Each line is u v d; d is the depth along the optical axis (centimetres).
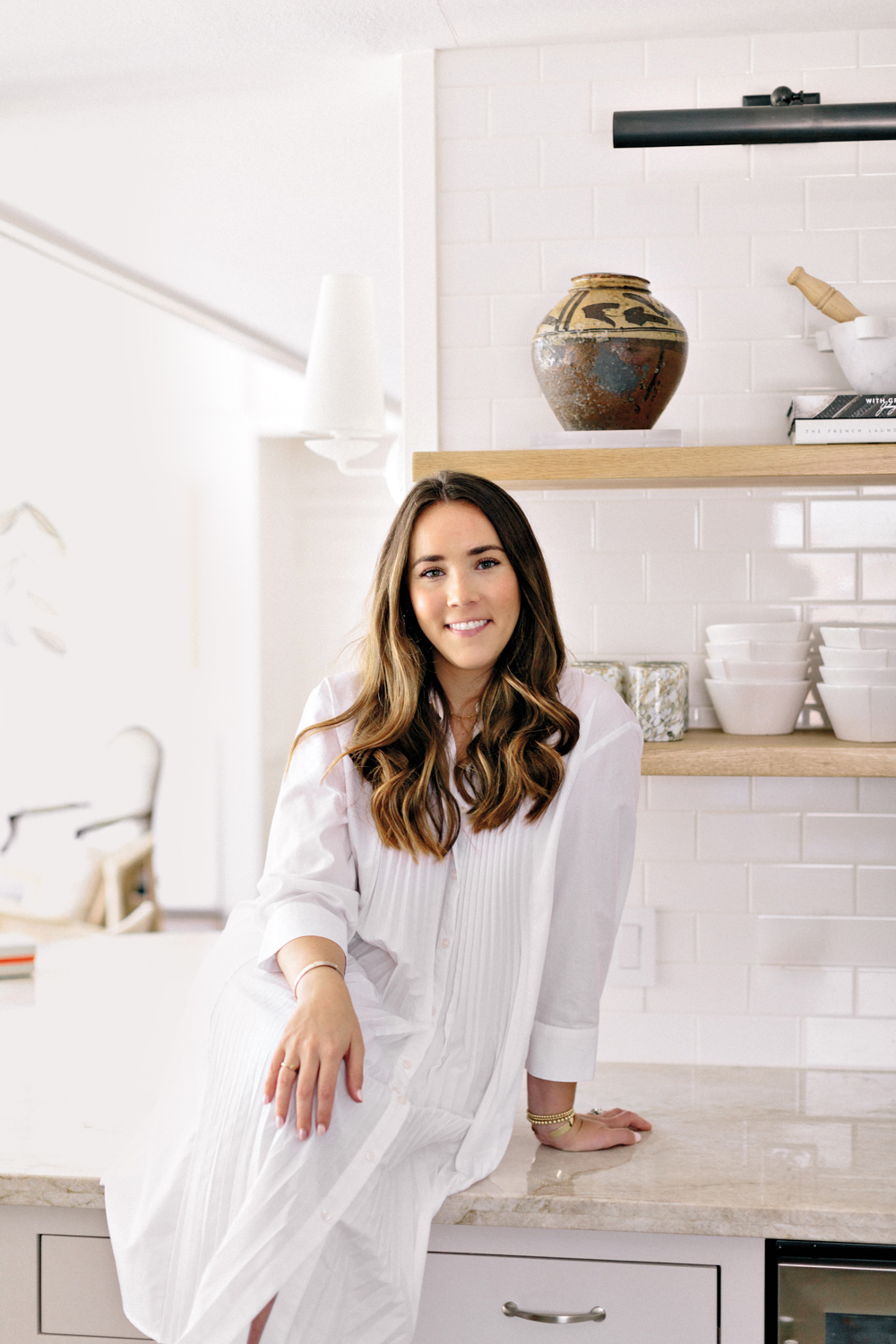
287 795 161
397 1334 142
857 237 204
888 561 206
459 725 163
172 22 204
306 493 684
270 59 220
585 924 159
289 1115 140
